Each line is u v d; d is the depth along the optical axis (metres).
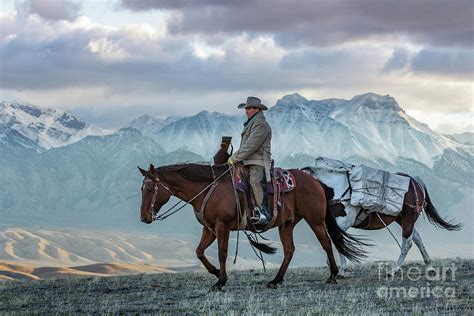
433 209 21.17
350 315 13.65
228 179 16.62
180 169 16.62
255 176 16.59
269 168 16.78
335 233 17.77
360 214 20.22
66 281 19.55
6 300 16.27
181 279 19.17
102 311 14.60
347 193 19.88
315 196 17.58
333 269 17.84
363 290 16.77
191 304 15.16
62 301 15.88
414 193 20.52
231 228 16.66
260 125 16.56
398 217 20.77
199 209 16.64
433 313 13.84
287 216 17.20
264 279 18.86
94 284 18.61
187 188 16.62
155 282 18.62
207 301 15.32
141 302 15.59
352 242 17.84
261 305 14.88
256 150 16.67
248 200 16.55
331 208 19.88
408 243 20.27
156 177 16.62
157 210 16.70
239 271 21.05
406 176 21.00
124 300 15.88
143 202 16.61
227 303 15.21
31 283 19.53
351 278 18.88
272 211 16.83
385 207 19.91
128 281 18.98
